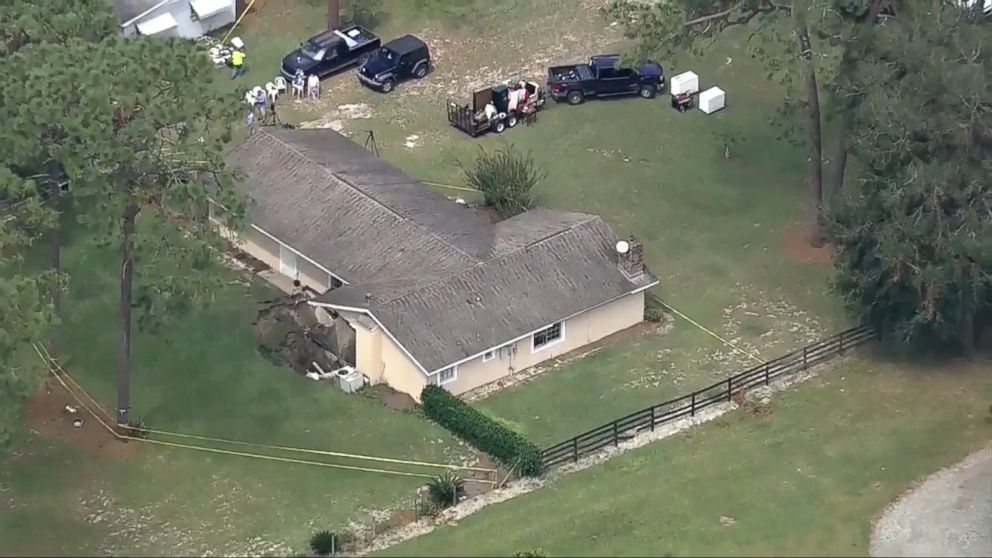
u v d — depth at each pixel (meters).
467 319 122.06
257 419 119.06
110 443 116.31
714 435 115.19
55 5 118.50
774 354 126.12
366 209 133.62
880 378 122.25
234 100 110.44
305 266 134.38
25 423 118.19
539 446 115.25
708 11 137.38
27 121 104.94
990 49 120.62
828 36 127.19
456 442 116.31
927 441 113.75
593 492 108.25
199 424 118.62
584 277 127.50
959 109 116.88
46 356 125.44
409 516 107.44
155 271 109.56
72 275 135.12
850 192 140.88
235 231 125.62
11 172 109.94
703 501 106.00
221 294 133.25
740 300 133.12
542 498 108.12
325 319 126.38
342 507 108.88
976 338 127.25
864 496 106.50
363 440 116.50
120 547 104.88
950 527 102.88
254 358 125.88
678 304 132.75
